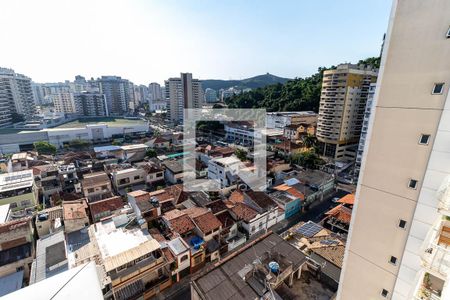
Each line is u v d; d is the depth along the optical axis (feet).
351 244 31.58
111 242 63.77
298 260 51.93
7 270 63.46
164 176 141.49
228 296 43.01
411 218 25.34
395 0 22.56
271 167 141.59
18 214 88.02
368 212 28.96
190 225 76.13
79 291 12.80
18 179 104.68
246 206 89.97
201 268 72.54
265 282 44.29
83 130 252.01
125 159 176.96
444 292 20.13
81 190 115.55
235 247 80.64
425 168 23.47
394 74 23.86
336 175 150.00
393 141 25.21
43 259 62.23
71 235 72.79
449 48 20.12
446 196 21.29
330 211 98.73
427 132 22.74
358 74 177.27
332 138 187.21
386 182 26.63
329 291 47.47
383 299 29.86
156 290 63.62
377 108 25.76
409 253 25.98
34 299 12.02
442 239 23.24
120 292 58.34
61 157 181.98
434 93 21.68
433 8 20.44
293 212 104.73
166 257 65.10
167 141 221.46
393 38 23.34
